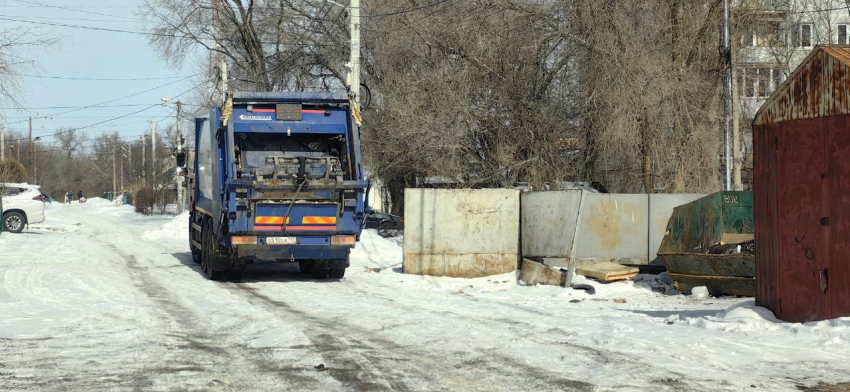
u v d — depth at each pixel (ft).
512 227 63.21
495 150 99.25
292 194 56.18
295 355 29.30
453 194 63.62
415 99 98.27
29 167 307.17
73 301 45.78
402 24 105.40
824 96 34.01
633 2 90.27
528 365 27.37
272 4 128.88
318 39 126.11
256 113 58.59
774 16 107.76
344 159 60.23
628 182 91.35
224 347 31.12
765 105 37.99
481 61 98.32
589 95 90.94
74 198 518.37
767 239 37.93
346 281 60.13
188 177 79.77
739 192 55.93
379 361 28.14
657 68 86.69
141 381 24.84
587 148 94.53
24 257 77.10
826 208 33.88
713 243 55.21
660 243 63.46
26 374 25.81
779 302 36.91
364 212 57.62
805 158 35.17
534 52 97.04
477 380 25.04
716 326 35.14
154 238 115.75
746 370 26.21
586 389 23.67
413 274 63.62
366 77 114.21
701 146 87.66
